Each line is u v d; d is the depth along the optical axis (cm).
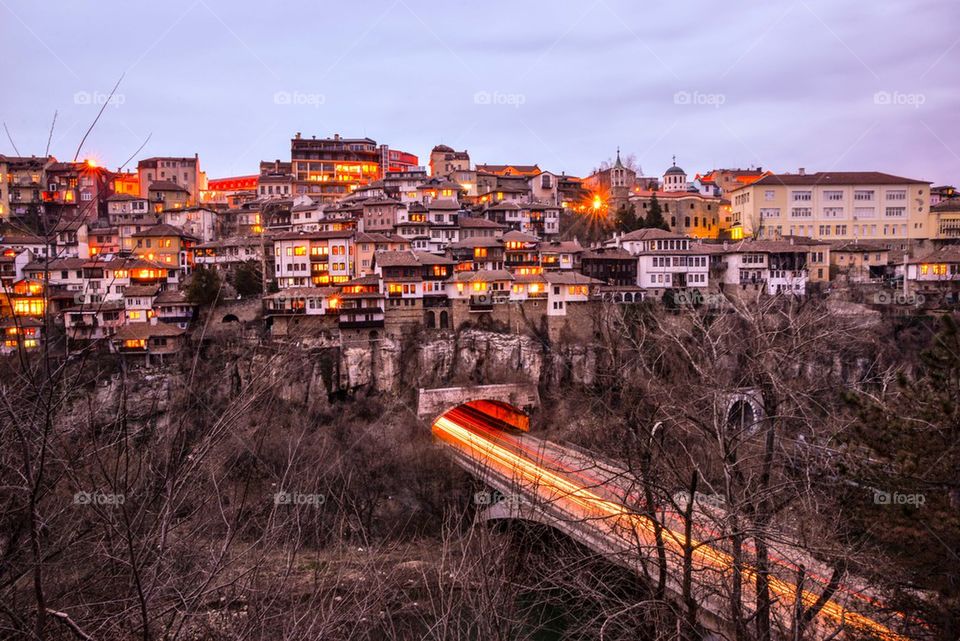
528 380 7131
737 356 1492
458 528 1307
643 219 10800
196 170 12750
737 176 14550
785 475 1464
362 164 14188
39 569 624
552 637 1759
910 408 1739
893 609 1550
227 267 9025
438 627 1087
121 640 779
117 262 7462
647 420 1412
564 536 1802
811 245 9050
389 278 7775
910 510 1523
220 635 786
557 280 7819
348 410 6744
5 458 693
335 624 910
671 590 1474
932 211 10331
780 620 1530
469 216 10831
